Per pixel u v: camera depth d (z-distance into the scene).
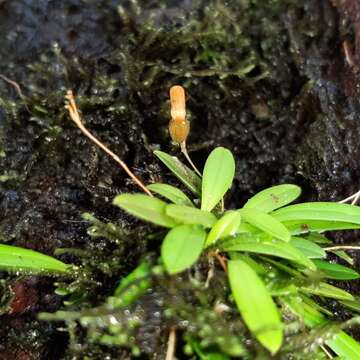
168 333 0.27
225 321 0.27
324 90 0.32
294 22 0.32
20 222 0.31
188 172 0.31
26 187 0.31
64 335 0.30
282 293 0.27
